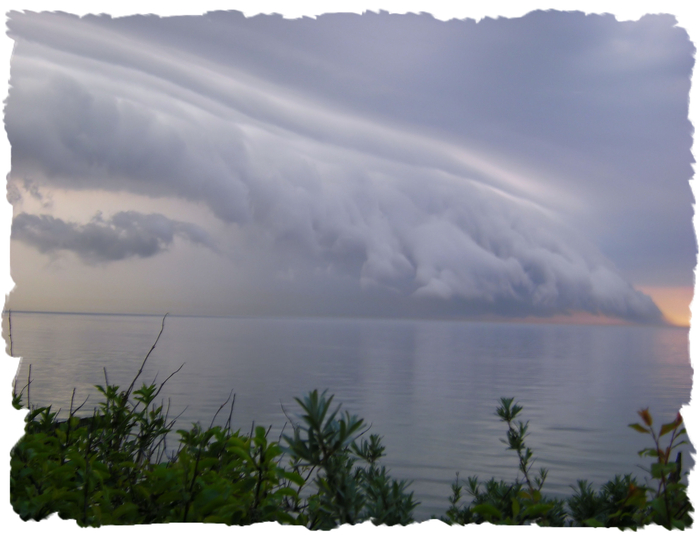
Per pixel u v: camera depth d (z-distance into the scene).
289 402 17.52
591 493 1.99
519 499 1.98
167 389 19.38
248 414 13.38
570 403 21.78
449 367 39.53
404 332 95.44
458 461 9.81
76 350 34.47
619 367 40.22
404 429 14.60
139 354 35.47
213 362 35.59
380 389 26.56
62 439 2.39
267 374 30.20
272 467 1.81
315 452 1.43
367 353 51.16
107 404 2.61
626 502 1.70
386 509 1.75
